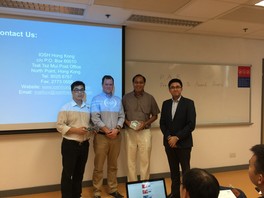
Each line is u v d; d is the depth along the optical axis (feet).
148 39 12.69
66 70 11.19
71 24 11.21
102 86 10.94
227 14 10.16
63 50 11.12
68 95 11.25
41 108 10.89
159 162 12.89
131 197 5.60
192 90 13.46
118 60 11.93
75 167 9.82
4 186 10.59
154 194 5.78
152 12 10.01
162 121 10.44
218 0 8.65
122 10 9.79
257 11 9.75
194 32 13.10
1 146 10.53
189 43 13.41
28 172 10.90
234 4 9.01
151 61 12.67
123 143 12.05
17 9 9.84
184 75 13.28
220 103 14.05
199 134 13.67
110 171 10.79
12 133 10.46
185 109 9.87
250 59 14.69
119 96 11.95
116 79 11.91
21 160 10.80
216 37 13.92
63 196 9.44
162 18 10.82
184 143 9.75
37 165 11.03
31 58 10.68
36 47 10.74
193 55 13.50
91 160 11.69
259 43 14.85
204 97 13.70
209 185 3.00
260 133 15.01
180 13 10.09
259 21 11.08
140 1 8.79
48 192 11.12
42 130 10.89
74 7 9.58
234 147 14.43
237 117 14.44
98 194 10.48
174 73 13.08
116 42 11.88
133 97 10.90
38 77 10.80
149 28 12.38
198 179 3.05
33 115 10.78
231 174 13.74
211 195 2.97
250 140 14.80
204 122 13.73
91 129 9.93
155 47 12.82
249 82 14.66
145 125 10.75
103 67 11.72
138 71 12.50
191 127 9.68
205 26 11.96
